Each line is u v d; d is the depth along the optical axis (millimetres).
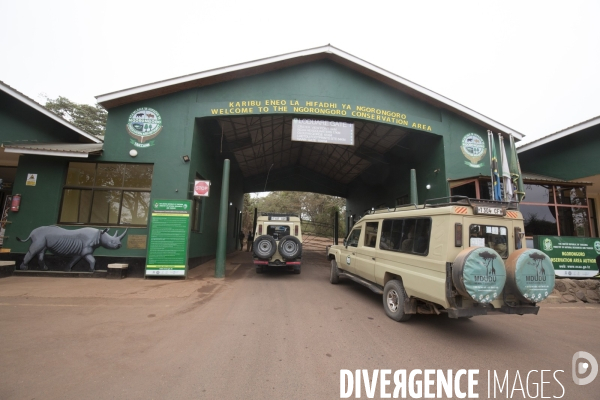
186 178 10586
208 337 4625
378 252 6695
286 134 16438
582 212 11727
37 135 11883
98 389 3064
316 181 26922
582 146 11820
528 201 11750
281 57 11070
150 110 10867
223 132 14172
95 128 25594
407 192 15430
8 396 2885
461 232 4793
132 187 10602
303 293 8008
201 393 3049
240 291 8016
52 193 10094
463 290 4344
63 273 9398
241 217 25219
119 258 9922
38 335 4492
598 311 7219
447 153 12133
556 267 8828
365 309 6578
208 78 11047
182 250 9461
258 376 3441
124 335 4613
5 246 9727
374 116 11695
